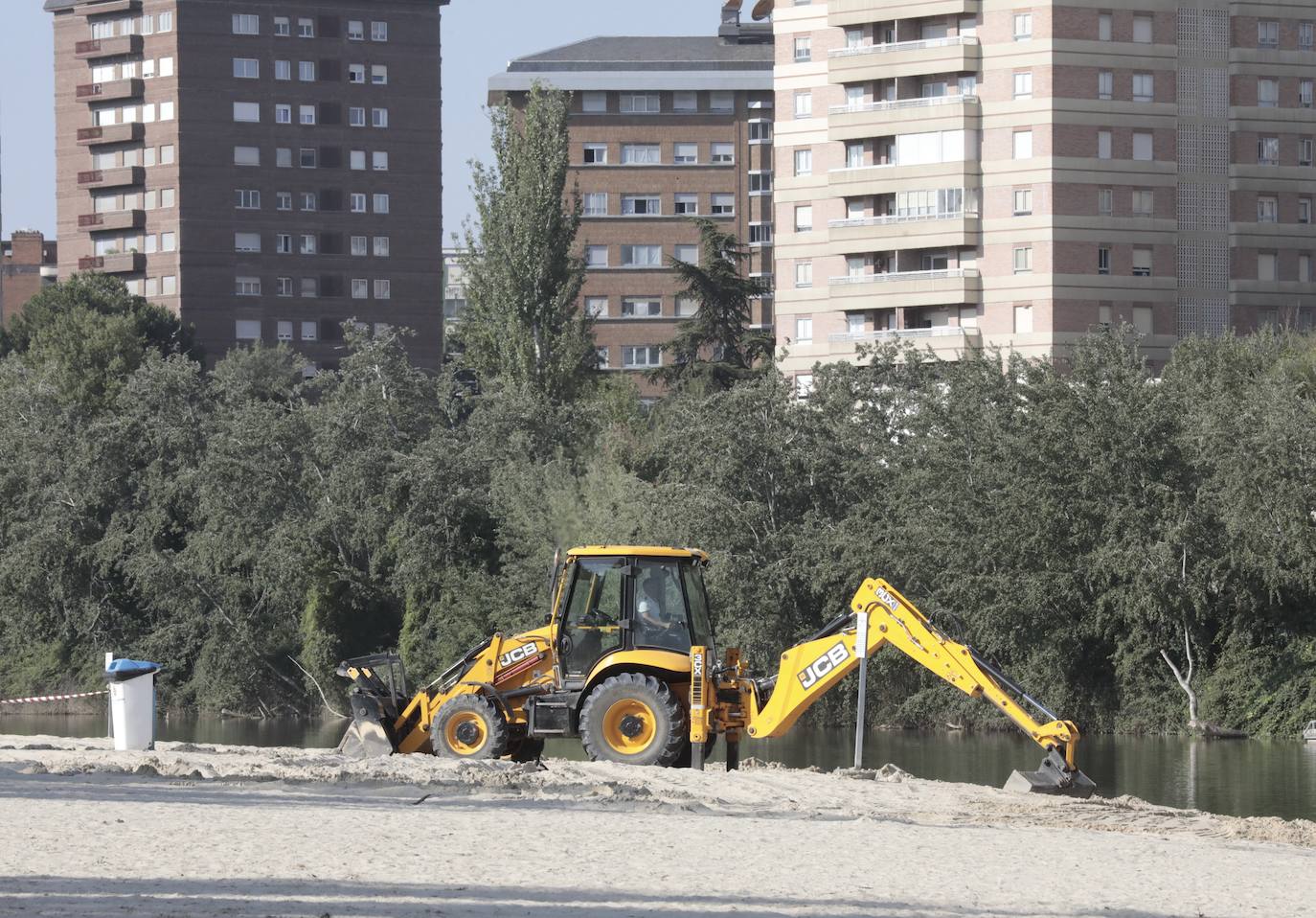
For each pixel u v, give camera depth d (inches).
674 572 2578.7
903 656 5679.1
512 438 7313.0
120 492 7805.1
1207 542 5433.1
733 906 1188.5
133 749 2615.7
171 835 1473.9
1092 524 5605.3
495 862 1364.4
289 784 2011.6
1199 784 3978.8
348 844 1441.9
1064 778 2294.5
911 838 1675.7
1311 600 5428.2
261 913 1086.4
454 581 6870.1
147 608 7549.2
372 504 7283.5
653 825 1674.5
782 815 1851.6
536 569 6510.8
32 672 7578.7
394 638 7214.6
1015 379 6166.3
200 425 7810.0
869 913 1190.3
